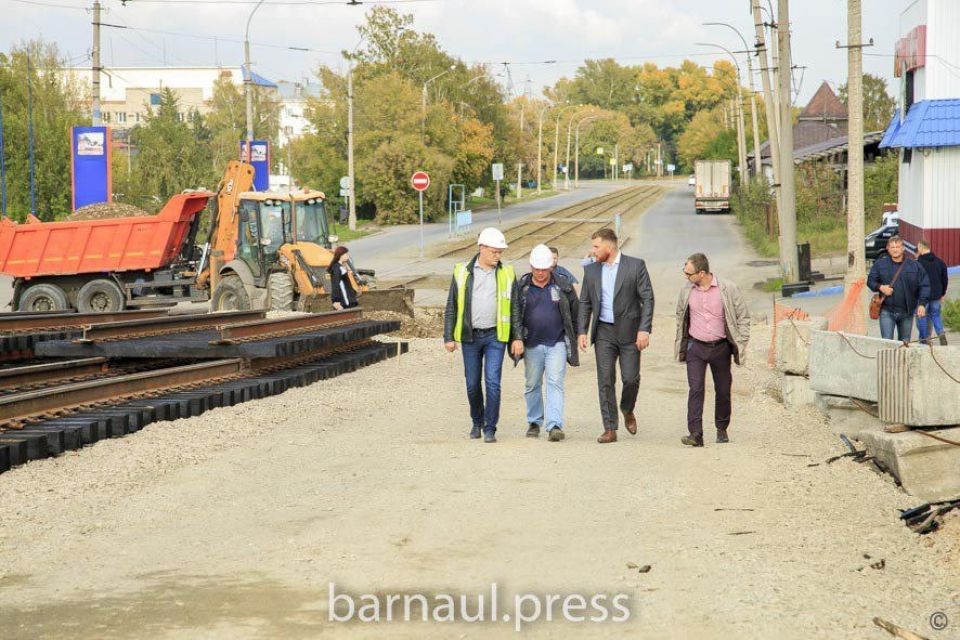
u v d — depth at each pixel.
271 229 52.53
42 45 144.88
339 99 149.38
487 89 197.62
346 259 45.19
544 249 22.33
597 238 22.39
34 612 11.77
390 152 142.25
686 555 13.95
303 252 51.22
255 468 19.50
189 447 21.11
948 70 63.53
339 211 147.50
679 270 81.00
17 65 130.38
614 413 22.59
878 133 116.06
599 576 13.06
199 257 59.28
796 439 22.80
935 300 32.44
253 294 52.47
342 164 147.88
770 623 11.36
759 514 16.16
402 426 24.45
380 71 178.38
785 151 66.50
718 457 20.62
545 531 15.16
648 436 23.58
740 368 36.25
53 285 58.28
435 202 147.88
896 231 81.75
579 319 22.67
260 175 91.25
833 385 24.20
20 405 21.17
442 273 82.69
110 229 56.56
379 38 181.12
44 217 119.50
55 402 22.42
